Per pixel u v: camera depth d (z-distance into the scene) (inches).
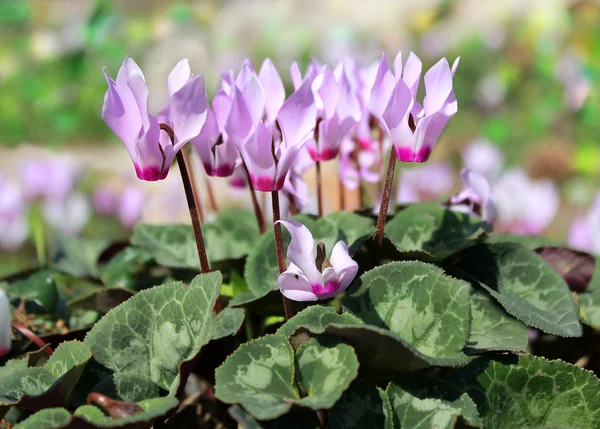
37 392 11.5
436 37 59.2
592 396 11.7
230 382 11.2
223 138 12.4
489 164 17.4
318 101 12.4
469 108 48.9
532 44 52.6
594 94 43.5
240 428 12.0
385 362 11.4
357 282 12.0
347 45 56.1
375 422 11.2
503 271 13.2
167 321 12.0
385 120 11.5
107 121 11.0
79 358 11.6
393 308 11.9
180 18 59.9
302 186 13.4
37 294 14.1
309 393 11.2
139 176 11.3
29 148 47.6
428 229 13.7
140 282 15.0
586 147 40.8
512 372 11.8
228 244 14.6
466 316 11.5
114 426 10.4
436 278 11.8
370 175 14.3
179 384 11.4
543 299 12.9
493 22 57.1
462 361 11.1
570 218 33.9
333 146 12.7
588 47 50.5
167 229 14.8
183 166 11.8
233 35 64.1
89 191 33.6
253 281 12.8
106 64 55.5
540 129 43.4
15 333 13.4
